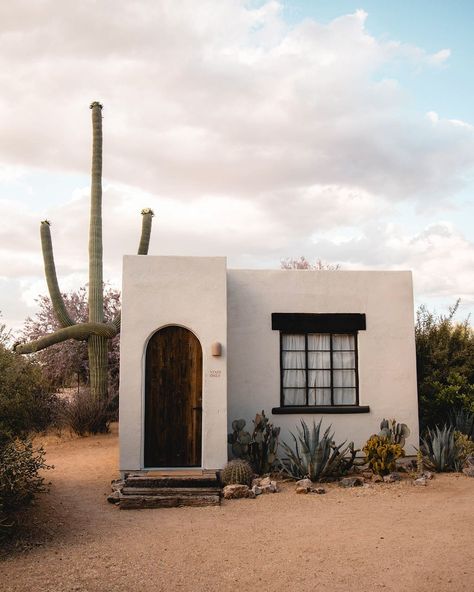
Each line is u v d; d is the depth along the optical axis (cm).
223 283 1080
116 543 704
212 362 1059
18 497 729
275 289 1225
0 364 890
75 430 1578
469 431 1298
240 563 632
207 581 586
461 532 716
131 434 1038
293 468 1054
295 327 1220
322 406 1214
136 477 966
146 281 1071
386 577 585
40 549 683
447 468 1114
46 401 1608
